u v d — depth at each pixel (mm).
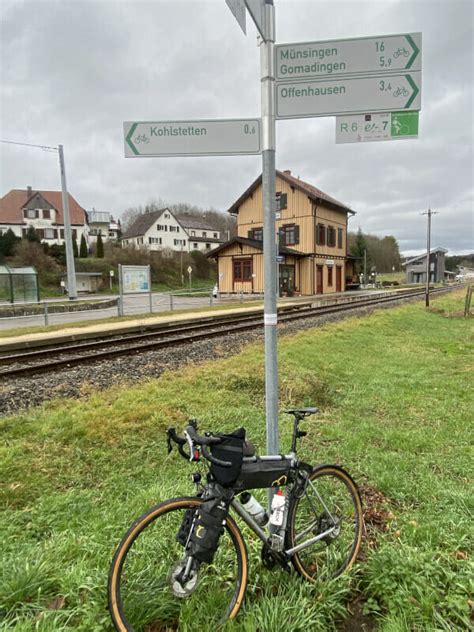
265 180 2289
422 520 2932
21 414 5352
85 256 55594
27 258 47125
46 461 4012
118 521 2896
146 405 5594
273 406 2412
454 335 14648
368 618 2121
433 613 2000
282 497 2260
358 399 6414
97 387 6672
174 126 2326
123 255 55812
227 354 9719
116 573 1867
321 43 2189
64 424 4863
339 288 43344
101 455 4191
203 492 2043
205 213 104125
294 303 25328
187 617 1958
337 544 2566
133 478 3773
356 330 13836
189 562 2006
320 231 37906
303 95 2230
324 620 2021
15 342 10492
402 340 12750
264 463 2148
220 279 37219
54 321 16859
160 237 75375
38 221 62969
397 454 4215
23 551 2520
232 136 2309
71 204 68062
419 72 2145
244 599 2096
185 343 11219
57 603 2086
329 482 2639
